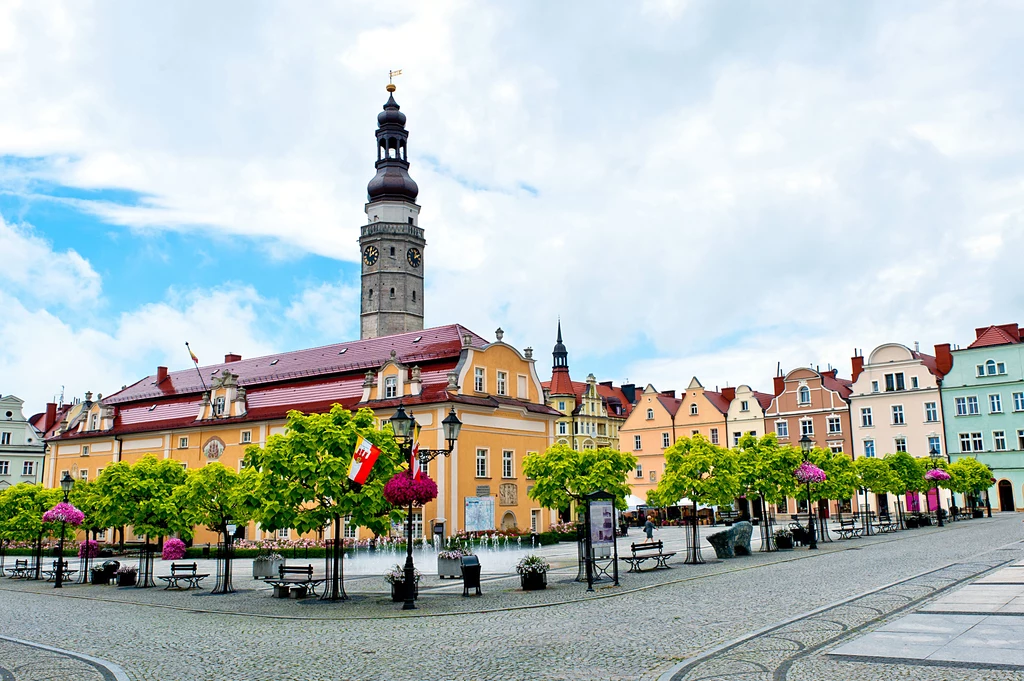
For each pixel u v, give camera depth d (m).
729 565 34.84
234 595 31.28
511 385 63.66
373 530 28.44
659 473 96.94
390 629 21.08
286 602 28.16
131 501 39.56
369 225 104.25
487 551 49.41
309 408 65.81
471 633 19.77
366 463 27.66
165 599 30.92
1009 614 18.14
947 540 43.94
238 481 41.84
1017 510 78.19
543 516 63.38
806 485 43.66
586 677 14.27
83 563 40.53
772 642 16.27
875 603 20.73
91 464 80.31
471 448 57.50
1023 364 79.19
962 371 82.06
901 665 13.76
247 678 15.61
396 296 102.88
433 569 40.28
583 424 101.50
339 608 25.77
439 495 54.72
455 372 57.66
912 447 83.31
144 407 80.44
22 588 38.25
